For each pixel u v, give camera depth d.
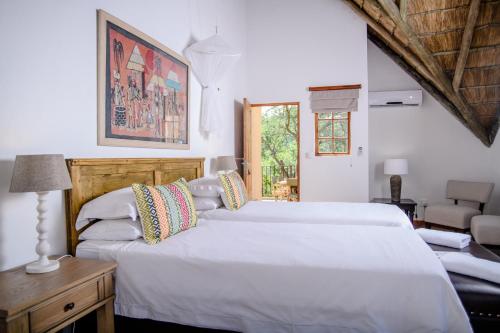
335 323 1.49
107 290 1.64
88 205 2.01
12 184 1.47
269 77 5.43
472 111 4.80
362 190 5.09
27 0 1.70
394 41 4.70
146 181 2.65
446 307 1.41
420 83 5.29
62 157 1.59
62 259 1.76
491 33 3.83
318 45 5.24
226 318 1.61
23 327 1.22
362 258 1.63
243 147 5.28
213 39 3.38
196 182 3.15
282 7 5.38
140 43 2.58
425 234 2.59
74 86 1.99
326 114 5.37
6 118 1.61
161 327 1.74
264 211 2.99
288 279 1.55
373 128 5.62
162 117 2.90
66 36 1.94
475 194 4.77
